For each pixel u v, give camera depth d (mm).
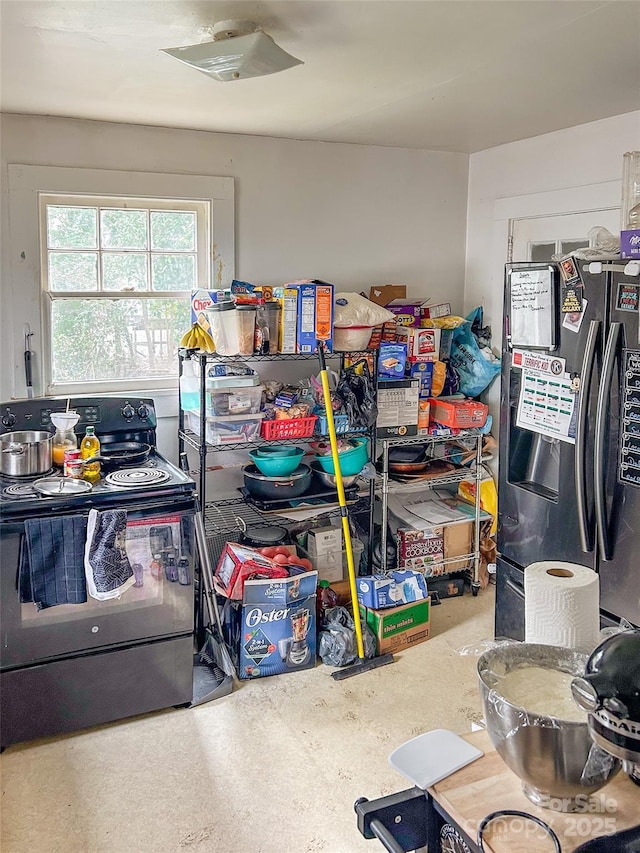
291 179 3557
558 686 1167
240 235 3488
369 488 3637
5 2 1796
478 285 3988
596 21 1960
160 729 2584
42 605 2389
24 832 2082
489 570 3715
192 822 2127
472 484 3811
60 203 3150
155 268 3375
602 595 2326
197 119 3096
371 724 2605
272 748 2469
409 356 3559
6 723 2432
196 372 3195
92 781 2305
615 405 2215
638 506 2172
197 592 3230
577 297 2320
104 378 3350
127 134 3182
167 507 2559
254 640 2883
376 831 1128
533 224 3600
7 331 3072
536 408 2547
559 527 2490
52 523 2367
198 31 2025
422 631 3225
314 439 3303
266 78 2479
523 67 2375
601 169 3164
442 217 3965
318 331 3174
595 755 1004
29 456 2600
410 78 2480
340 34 2055
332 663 3002
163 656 2633
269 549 3105
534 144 3512
